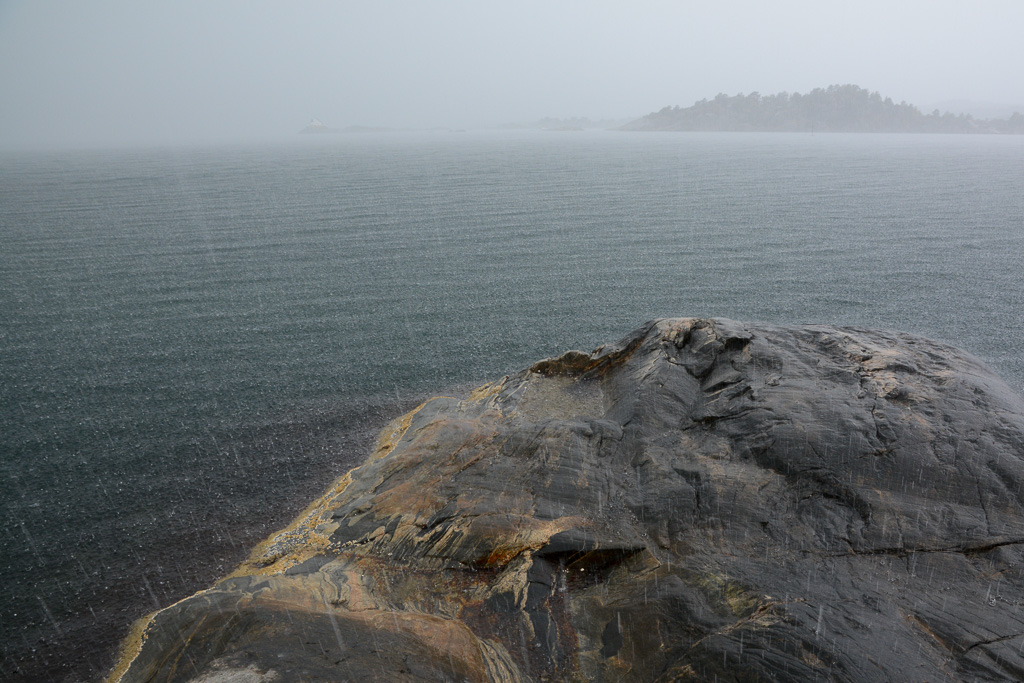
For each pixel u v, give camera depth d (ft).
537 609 17.42
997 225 89.92
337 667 13.55
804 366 26.45
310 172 199.52
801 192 130.93
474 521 20.29
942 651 13.74
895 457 20.42
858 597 15.55
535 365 33.53
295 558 20.98
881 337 29.07
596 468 22.85
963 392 23.65
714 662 13.69
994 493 18.90
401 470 24.72
